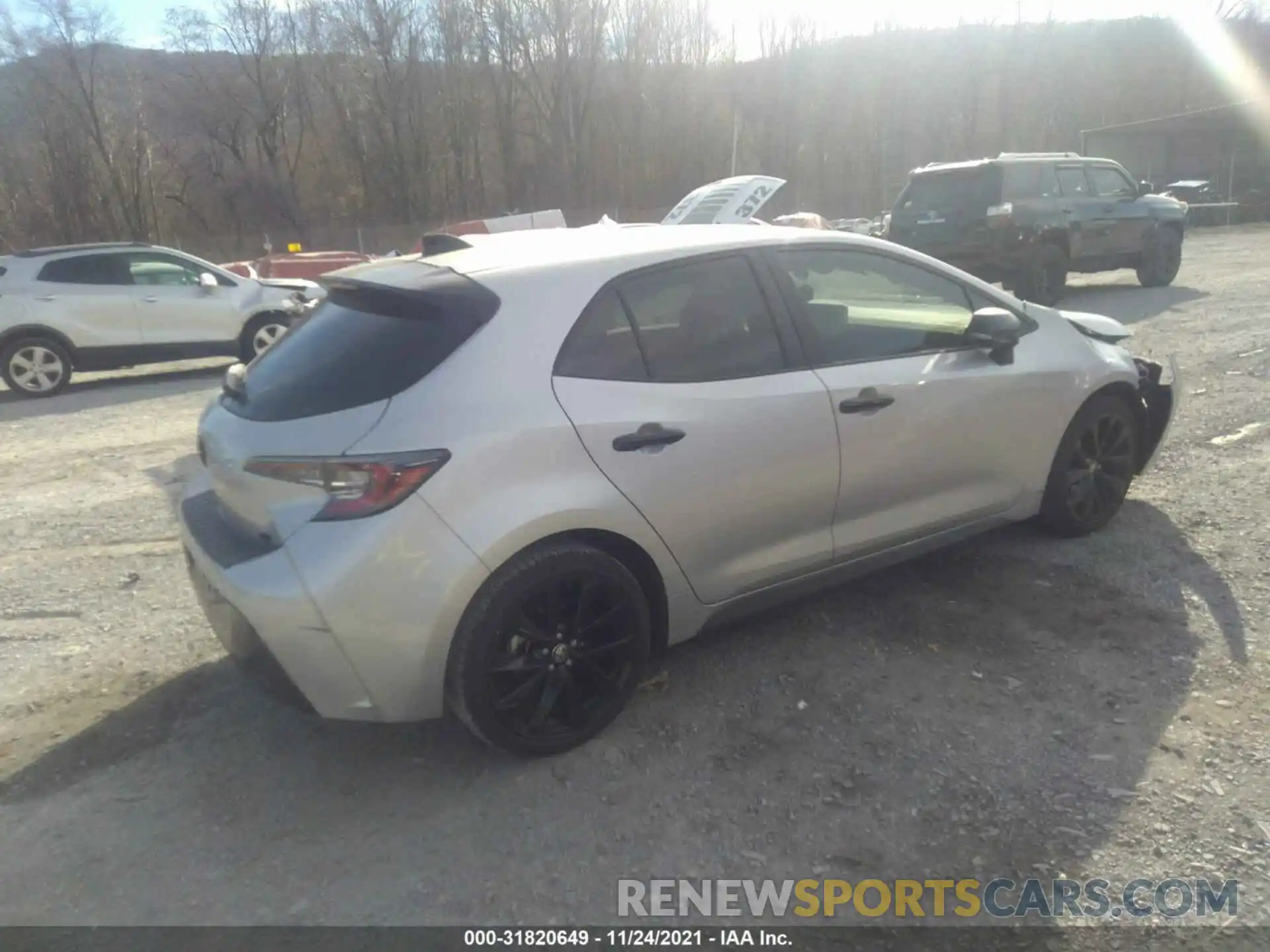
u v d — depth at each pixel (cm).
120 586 500
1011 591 442
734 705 363
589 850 293
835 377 383
